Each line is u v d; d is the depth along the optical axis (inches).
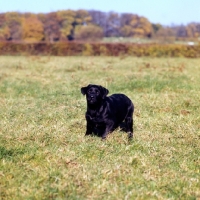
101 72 854.5
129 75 778.2
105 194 212.2
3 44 1713.8
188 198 211.3
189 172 250.2
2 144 289.7
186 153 287.6
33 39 2728.8
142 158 268.1
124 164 256.4
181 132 344.8
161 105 463.2
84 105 449.4
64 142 302.7
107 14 3764.8
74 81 679.7
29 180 228.4
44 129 333.7
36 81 690.8
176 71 908.6
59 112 407.5
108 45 1728.6
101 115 317.1
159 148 296.4
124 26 3809.1
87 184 222.8
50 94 541.3
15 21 2910.9
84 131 344.2
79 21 3245.6
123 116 346.3
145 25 3828.7
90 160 263.7
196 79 731.4
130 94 547.8
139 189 218.5
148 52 1710.1
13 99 500.1
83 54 1713.8
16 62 1206.9
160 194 214.8
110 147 291.0
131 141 316.2
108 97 336.8
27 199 205.6
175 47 1708.9
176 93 562.3
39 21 2810.0
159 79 698.8
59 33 3073.3
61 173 236.2
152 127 366.9
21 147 281.1
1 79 721.0
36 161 259.1
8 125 350.6
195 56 1696.6
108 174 236.8
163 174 243.6
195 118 401.4
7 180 228.2
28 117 388.5
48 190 214.4
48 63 1162.6
